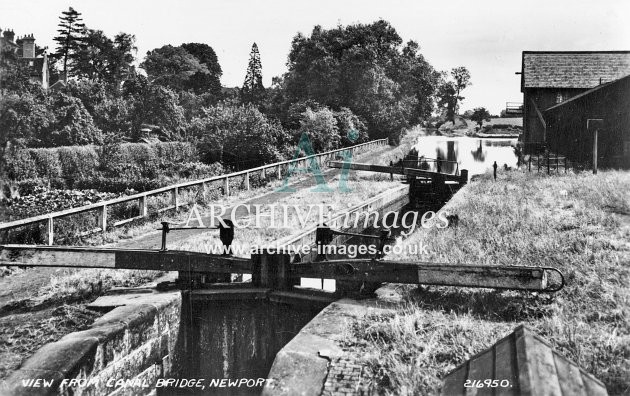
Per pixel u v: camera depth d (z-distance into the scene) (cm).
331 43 4634
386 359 513
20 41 4256
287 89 4816
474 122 8119
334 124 3703
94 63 5016
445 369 488
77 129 2795
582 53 3897
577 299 629
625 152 2397
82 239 1092
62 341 549
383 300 691
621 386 445
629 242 859
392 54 4722
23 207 1468
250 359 772
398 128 4634
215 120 3030
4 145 2088
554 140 3200
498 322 596
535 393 287
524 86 3791
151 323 661
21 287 812
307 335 577
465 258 830
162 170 2605
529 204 1318
